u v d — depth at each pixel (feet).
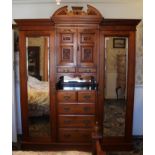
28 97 11.61
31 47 11.22
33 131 11.79
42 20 10.88
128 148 11.77
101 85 11.31
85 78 11.81
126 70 11.43
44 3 12.63
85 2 12.50
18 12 12.73
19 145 12.21
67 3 12.57
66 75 11.25
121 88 11.52
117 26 11.07
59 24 10.98
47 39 11.13
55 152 7.30
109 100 11.57
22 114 11.64
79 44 11.12
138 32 12.64
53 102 11.41
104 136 11.73
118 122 11.68
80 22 10.96
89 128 11.54
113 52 11.27
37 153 7.13
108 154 11.41
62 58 11.19
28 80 11.47
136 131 13.32
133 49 11.20
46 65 11.31
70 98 11.40
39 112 11.69
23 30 11.08
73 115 11.49
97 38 11.10
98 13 10.85
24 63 11.27
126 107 11.57
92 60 11.23
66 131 11.59
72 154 7.19
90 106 11.44
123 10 12.73
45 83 11.44
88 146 11.51
